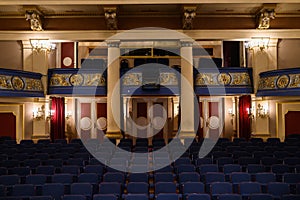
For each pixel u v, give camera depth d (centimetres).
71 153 1364
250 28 1747
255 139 1638
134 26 1766
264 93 1653
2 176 986
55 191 902
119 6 1655
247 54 1981
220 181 991
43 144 1490
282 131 1723
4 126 1745
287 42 1773
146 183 927
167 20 1762
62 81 1809
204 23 1748
